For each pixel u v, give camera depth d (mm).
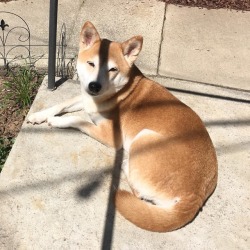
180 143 885
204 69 1345
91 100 999
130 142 979
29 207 878
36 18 1453
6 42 1340
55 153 990
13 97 1183
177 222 831
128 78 967
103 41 952
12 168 944
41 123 1054
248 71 1359
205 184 872
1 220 851
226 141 1081
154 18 1519
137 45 933
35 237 832
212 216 912
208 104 1184
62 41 1299
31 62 1268
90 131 1014
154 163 868
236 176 1000
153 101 979
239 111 1173
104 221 874
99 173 964
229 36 1484
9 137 1102
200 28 1504
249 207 941
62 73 1259
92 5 1542
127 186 946
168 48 1402
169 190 852
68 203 896
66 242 832
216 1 1625
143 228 839
